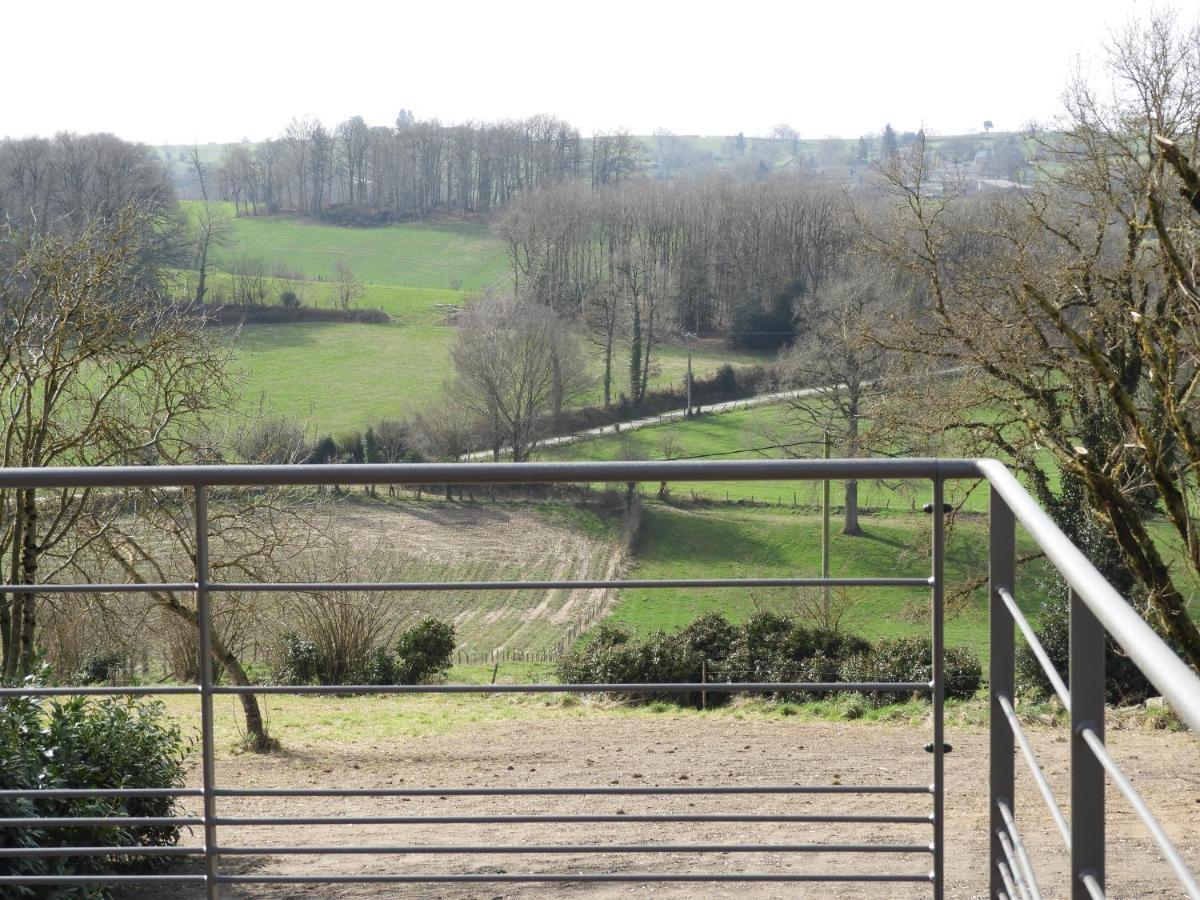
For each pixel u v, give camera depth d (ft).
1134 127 45.68
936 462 7.57
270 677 58.39
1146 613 30.58
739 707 48.21
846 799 24.91
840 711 44.50
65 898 13.51
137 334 45.06
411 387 147.64
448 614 91.81
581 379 132.87
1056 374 51.19
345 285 186.50
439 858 17.78
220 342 47.16
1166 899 16.48
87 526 43.24
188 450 46.06
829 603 71.05
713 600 98.27
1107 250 49.93
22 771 13.15
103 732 16.22
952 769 29.40
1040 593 53.88
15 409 44.68
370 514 106.52
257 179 243.19
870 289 84.12
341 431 130.21
